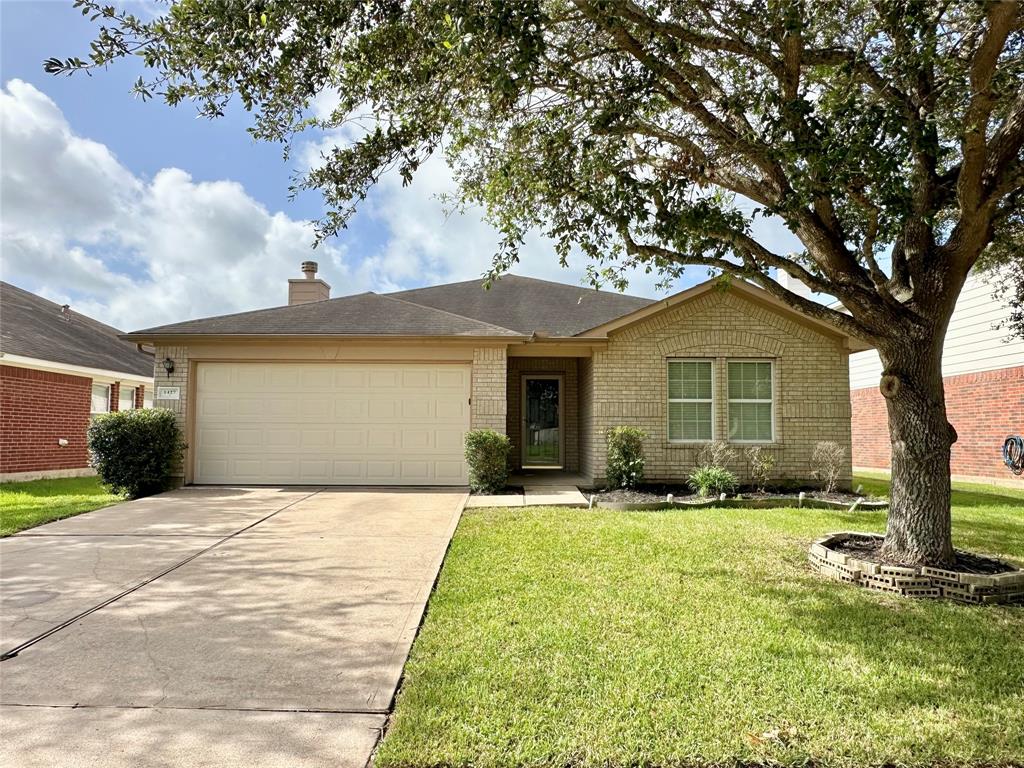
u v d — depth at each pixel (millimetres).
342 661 3738
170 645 3979
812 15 5152
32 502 9539
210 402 11109
